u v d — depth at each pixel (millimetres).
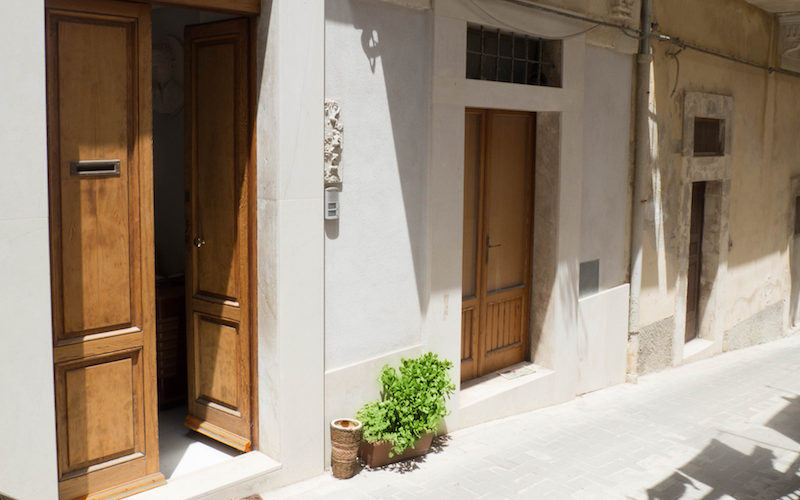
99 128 4234
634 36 8164
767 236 12461
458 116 6125
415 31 5758
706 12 9797
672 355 9953
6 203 3611
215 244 5297
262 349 5070
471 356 7148
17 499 3766
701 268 11062
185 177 5379
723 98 10359
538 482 5578
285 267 4902
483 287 7094
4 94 3568
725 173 10695
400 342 5926
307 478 5242
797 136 13078
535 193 7523
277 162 4793
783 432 7223
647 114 8562
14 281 3670
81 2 4086
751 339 12414
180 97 6445
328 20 5078
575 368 7898
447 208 6129
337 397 5406
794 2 10781
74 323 4223
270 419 5074
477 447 6184
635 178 8594
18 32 3596
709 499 5512
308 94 4922
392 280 5789
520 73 7070
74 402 4277
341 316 5406
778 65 12078
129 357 4504
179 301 6168
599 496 5422
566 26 7203
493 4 6328
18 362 3713
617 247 8523
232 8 4656
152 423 4637
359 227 5469
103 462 4453
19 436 3748
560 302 7535
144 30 4355
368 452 5574
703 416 7664
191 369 5574
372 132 5488
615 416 7465
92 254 4266
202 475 4824
